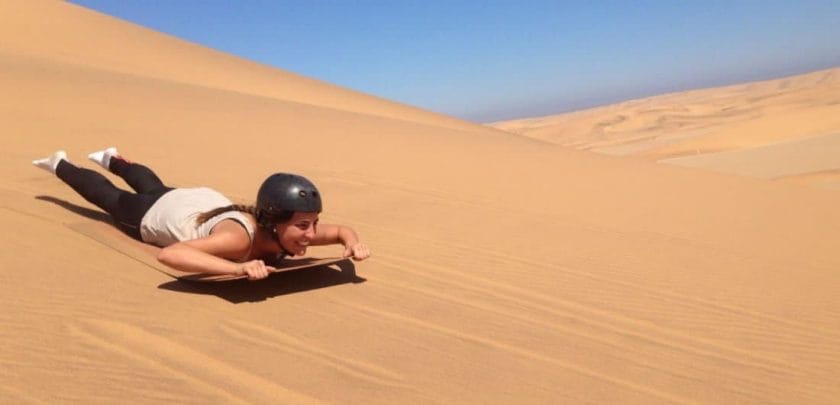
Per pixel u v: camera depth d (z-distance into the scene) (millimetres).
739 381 3307
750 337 3941
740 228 7340
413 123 19562
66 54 27156
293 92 30406
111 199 4832
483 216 6695
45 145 8055
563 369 3244
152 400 2570
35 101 12070
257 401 2643
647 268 5285
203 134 10828
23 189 5832
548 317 3982
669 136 132000
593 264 5273
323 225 4438
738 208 8719
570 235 6234
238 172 7836
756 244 6551
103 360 2865
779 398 3158
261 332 3342
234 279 3770
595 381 3145
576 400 2934
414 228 5945
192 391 2666
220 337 3234
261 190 3945
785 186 11406
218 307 3611
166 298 3631
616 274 5035
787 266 5727
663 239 6422
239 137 11031
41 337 3020
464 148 13477
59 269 3900
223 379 2801
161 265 4117
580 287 4648
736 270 5461
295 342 3260
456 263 4961
